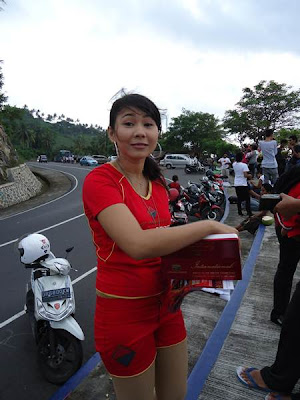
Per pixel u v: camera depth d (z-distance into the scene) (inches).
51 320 111.1
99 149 2795.3
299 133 1083.3
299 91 1242.6
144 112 46.1
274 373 76.9
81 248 266.2
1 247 290.7
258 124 1258.0
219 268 42.1
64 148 3516.2
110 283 45.5
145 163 51.7
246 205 307.4
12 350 134.6
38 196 672.4
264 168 302.2
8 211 509.4
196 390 85.7
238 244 41.1
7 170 650.8
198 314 132.1
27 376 119.0
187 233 40.0
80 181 833.5
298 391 82.8
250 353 100.3
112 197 42.1
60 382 112.5
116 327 45.5
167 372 51.8
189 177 758.5
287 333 71.9
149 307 46.4
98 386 101.5
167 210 52.1
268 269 163.8
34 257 123.8
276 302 112.9
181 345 51.7
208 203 311.1
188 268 42.8
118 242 40.3
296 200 67.5
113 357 46.4
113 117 48.1
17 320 157.8
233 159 663.1
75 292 182.2
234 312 124.4
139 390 47.1
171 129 1724.9
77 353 110.5
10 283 202.8
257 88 1269.7
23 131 3019.2
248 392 84.5
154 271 46.1
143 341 46.0
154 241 38.8
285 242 101.5
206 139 1611.7
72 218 397.4
